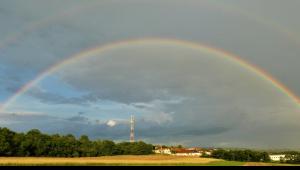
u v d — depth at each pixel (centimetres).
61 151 18288
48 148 17750
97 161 14162
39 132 18225
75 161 13662
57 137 18975
